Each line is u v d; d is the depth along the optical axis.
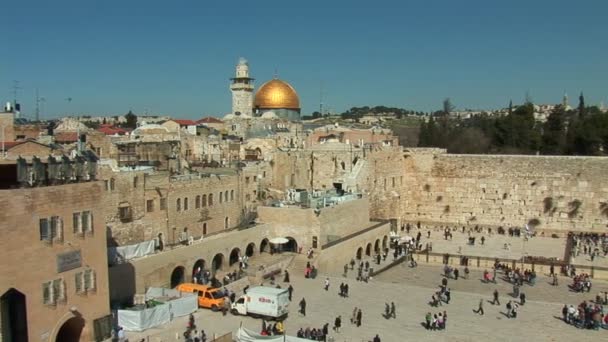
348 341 48.22
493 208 108.12
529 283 72.69
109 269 50.69
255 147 109.06
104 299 45.66
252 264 70.12
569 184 102.94
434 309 58.47
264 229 76.31
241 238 71.12
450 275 76.00
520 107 154.25
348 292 63.50
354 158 102.25
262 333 46.09
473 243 95.56
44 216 40.53
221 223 78.50
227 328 49.16
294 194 85.50
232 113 166.25
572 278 75.75
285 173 102.06
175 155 86.31
